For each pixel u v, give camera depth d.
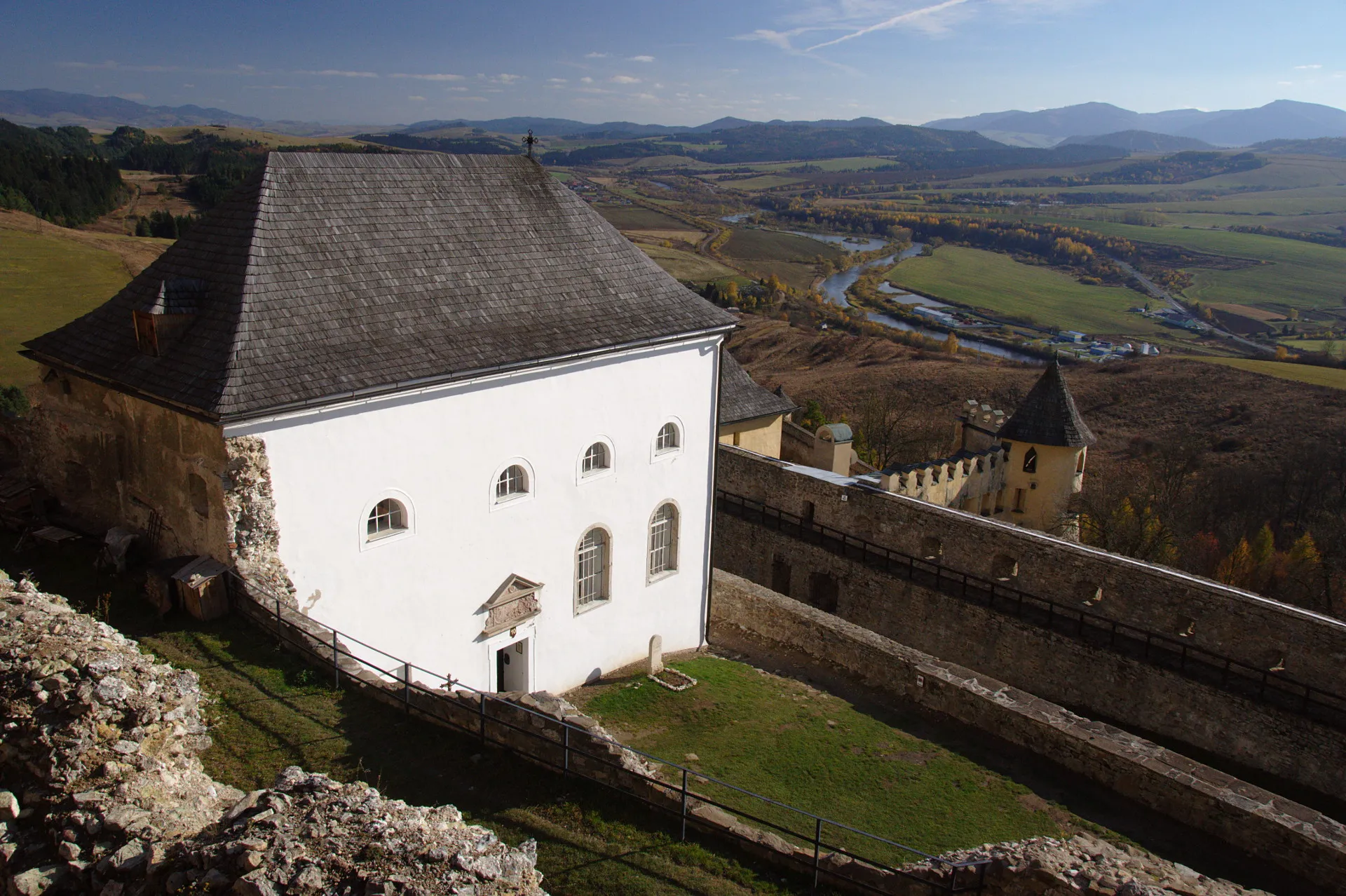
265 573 16.52
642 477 23.58
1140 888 11.10
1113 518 44.66
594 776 14.20
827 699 22.92
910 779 18.94
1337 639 21.31
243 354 16.11
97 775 10.33
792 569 32.19
